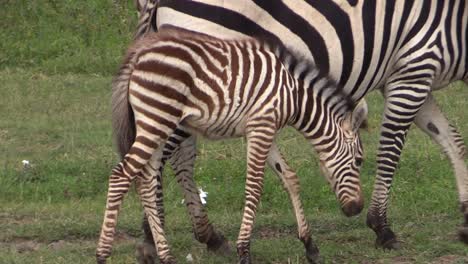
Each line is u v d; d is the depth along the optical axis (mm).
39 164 19203
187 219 16312
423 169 18969
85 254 14227
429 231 15438
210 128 12781
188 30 13523
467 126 22219
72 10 30906
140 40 12812
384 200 14922
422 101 14977
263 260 13977
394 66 14938
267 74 12695
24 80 26641
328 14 14141
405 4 14617
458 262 13867
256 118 12664
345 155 13523
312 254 13617
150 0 14211
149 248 13867
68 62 28344
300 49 14102
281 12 13867
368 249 14641
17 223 15906
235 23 13586
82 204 17328
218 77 12477
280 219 16172
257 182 12727
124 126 12711
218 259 14172
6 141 21156
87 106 24250
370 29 14461
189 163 14375
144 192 12820
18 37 29609
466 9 15000
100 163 19250
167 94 12289
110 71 28031
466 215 15508
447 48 14930
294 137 21422
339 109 13445
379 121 22594
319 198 17828
